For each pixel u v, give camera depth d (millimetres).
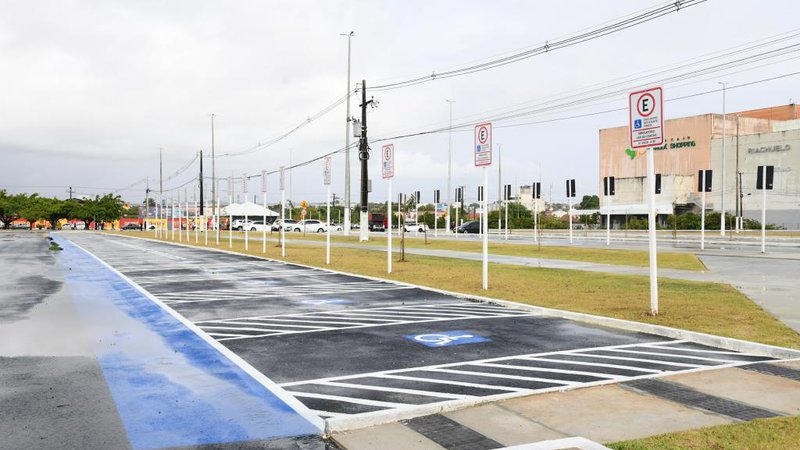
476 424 6012
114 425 6094
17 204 106562
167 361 8812
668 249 32812
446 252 32438
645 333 10734
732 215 69375
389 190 21578
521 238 50719
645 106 11664
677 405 6504
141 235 73812
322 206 129875
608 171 88375
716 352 9188
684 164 79500
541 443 5414
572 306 13219
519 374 7945
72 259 30703
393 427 6000
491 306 14156
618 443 5305
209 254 35000
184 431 5930
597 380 7609
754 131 78562
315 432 5914
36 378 7855
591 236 53938
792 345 9086
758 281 17531
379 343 10008
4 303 14742
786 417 5965
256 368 8391
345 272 22359
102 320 12359
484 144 16438
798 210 67562
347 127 50906
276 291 17234
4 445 5527
